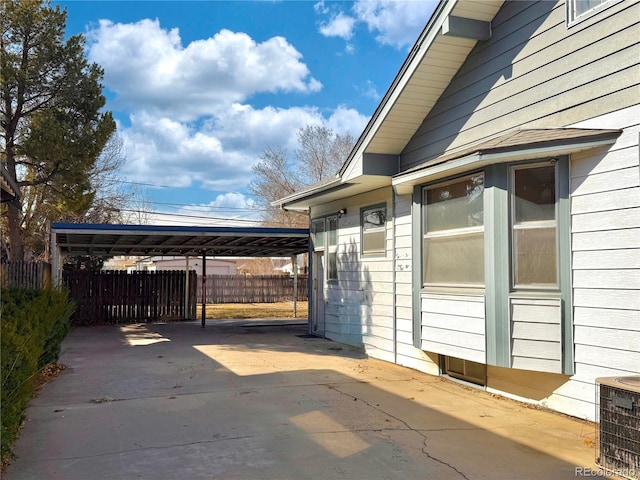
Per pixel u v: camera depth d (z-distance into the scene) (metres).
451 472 4.09
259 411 5.94
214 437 4.99
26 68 17.34
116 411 6.02
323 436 5.01
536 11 6.36
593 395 5.42
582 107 5.71
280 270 51.78
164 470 4.14
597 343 5.39
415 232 7.94
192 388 7.23
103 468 4.20
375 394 6.82
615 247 5.25
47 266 12.23
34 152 17.20
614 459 4.04
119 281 17.83
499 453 4.55
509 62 6.77
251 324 17.28
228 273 49.09
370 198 10.39
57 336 8.79
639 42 5.10
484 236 6.41
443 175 7.11
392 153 9.05
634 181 5.10
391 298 9.51
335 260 12.01
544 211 5.94
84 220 25.20
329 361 9.48
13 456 4.39
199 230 13.04
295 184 36.97
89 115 18.69
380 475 4.03
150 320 18.19
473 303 6.60
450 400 6.53
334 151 37.19
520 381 6.47
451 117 7.88
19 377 4.43
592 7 5.68
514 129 6.66
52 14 17.66
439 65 7.61
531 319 5.91
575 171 5.70
